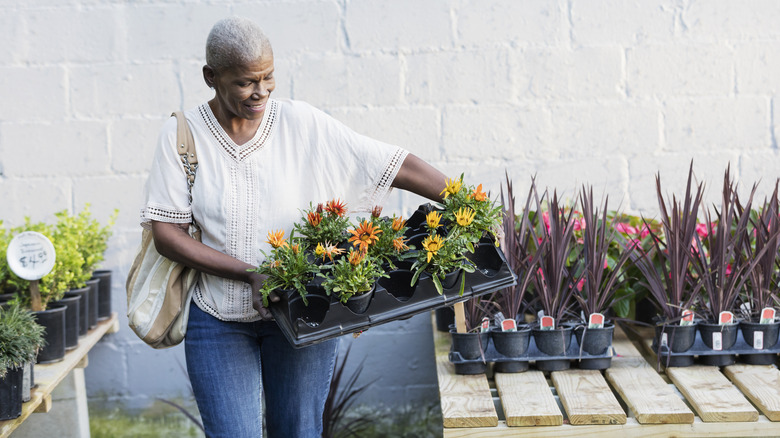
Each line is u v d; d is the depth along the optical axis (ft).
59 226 11.22
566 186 12.09
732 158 12.00
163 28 11.87
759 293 9.09
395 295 6.77
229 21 6.19
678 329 8.87
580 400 7.87
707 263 9.62
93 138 12.00
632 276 10.30
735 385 8.58
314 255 6.68
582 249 9.95
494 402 8.92
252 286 6.38
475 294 6.76
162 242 6.56
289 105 6.91
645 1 11.81
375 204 7.16
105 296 11.84
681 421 7.39
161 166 6.60
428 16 11.86
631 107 11.95
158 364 12.36
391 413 12.44
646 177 12.05
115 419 12.37
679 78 11.91
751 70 11.86
